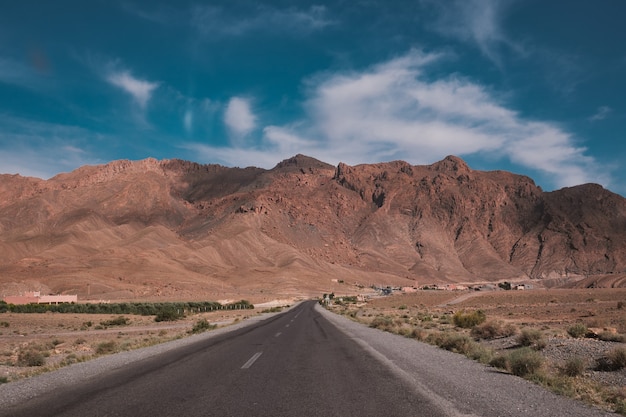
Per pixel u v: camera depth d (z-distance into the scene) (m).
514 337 23.17
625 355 13.66
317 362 14.83
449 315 55.16
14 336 37.34
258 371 12.98
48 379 12.01
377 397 9.51
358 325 36.94
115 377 12.05
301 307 92.06
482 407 8.66
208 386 10.75
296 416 8.11
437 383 11.04
